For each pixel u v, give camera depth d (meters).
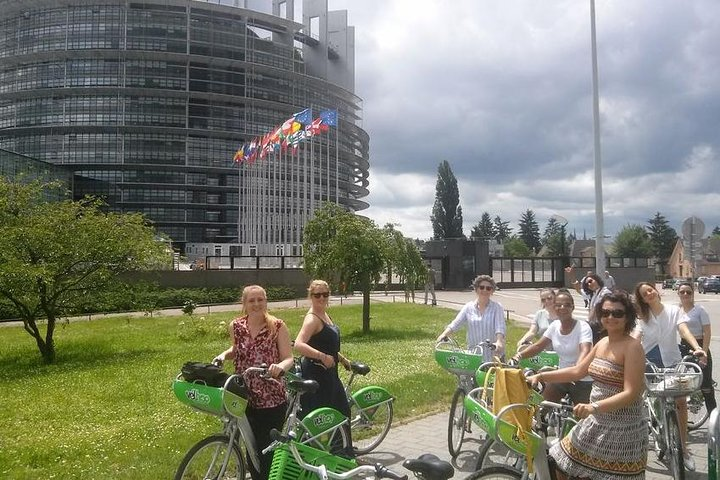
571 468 4.12
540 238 166.88
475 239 49.06
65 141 106.31
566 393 6.07
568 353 6.33
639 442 4.04
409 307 30.31
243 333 5.30
